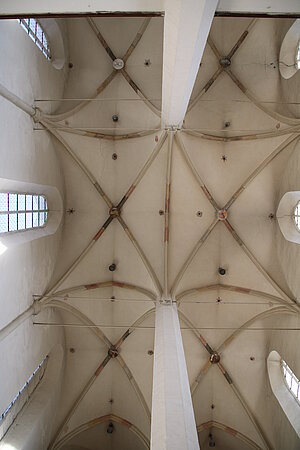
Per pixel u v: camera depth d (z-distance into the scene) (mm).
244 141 12617
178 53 6551
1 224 9062
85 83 12469
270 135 11992
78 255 12875
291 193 11734
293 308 11578
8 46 8375
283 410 11445
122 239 13375
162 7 6691
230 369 13234
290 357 11344
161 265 13117
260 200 12781
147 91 12539
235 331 13125
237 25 12281
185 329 13312
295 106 11203
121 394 13297
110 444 13320
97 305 13289
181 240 13188
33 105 9922
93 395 13227
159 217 13203
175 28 5969
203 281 13336
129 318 13312
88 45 12516
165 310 11492
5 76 8219
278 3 6461
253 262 12781
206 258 13305
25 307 10242
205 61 12602
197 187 12992
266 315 12570
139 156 12797
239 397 13000
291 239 11812
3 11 6844
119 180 13203
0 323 8633
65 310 12633
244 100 12516
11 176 8641
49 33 11414
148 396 12750
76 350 13242
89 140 12484
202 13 5516
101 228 13195
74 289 12609
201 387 13281
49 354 12648
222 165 12992
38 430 10695
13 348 9289
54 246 12195
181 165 12742
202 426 13156
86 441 13172
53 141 11617
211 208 13117
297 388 11445
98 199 13109
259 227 12867
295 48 11609
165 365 7133
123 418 13195
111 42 12609
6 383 8898
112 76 12672
